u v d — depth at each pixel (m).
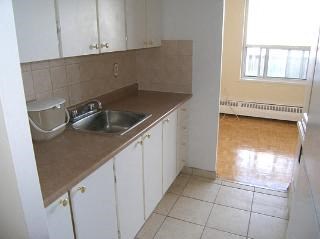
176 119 2.59
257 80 4.76
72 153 1.53
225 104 5.04
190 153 3.05
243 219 2.34
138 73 3.01
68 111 2.05
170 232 2.20
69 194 1.28
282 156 3.48
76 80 2.19
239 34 4.66
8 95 0.83
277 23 4.59
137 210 1.98
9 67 0.82
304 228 1.05
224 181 2.93
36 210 0.98
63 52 1.53
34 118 1.62
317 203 0.87
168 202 2.58
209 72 2.73
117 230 1.74
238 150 3.67
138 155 1.90
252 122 4.74
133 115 2.28
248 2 4.62
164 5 2.70
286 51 4.65
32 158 0.94
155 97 2.77
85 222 1.41
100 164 1.45
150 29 2.51
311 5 4.32
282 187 2.80
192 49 2.72
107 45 1.90
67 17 1.53
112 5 1.91
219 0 2.51
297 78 4.70
